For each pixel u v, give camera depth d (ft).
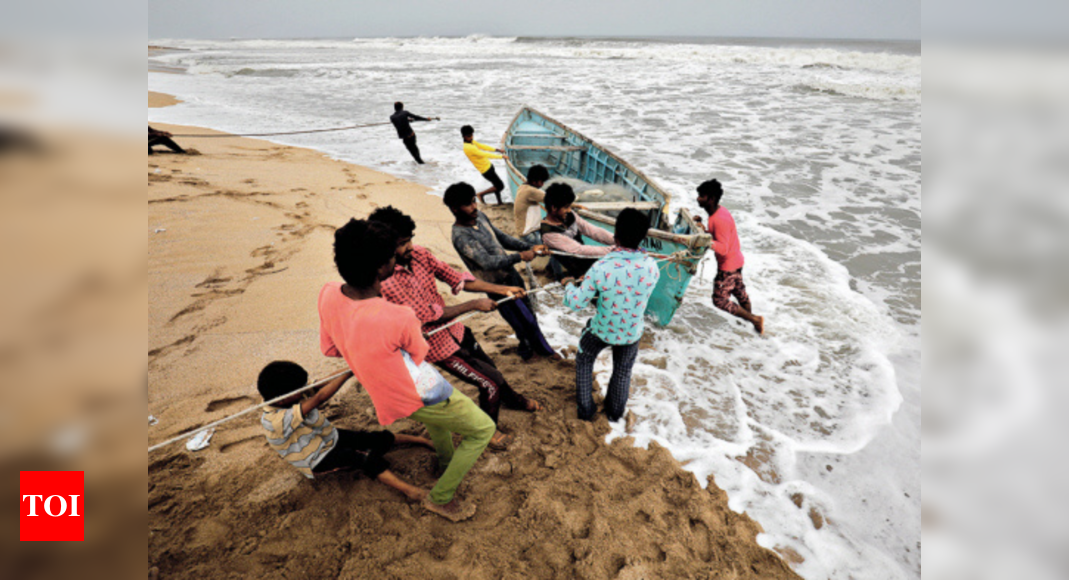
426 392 8.57
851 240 23.50
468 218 12.66
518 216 17.11
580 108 51.11
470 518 10.09
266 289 17.74
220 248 20.58
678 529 10.16
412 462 11.30
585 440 12.26
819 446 12.69
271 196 26.58
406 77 76.79
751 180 30.81
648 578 9.14
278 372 8.94
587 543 9.67
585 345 11.85
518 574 9.09
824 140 39.60
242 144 37.81
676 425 13.05
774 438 12.88
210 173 29.60
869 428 13.24
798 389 14.64
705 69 81.30
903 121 45.91
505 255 12.88
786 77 71.67
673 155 35.47
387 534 9.60
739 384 14.76
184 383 13.12
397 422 12.34
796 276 20.47
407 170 33.60
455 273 11.08
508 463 11.43
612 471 11.44
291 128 44.60
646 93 59.67
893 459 12.34
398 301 10.06
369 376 8.28
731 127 43.45
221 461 10.85
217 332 15.34
